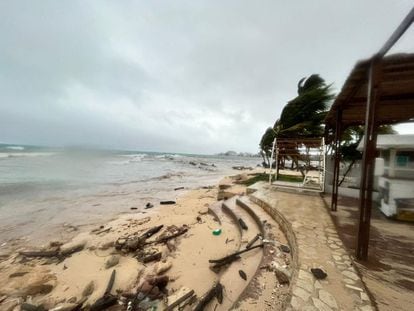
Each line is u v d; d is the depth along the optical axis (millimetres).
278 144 10133
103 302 3408
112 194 12523
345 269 2918
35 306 3369
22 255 5145
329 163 9484
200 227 6781
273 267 3365
